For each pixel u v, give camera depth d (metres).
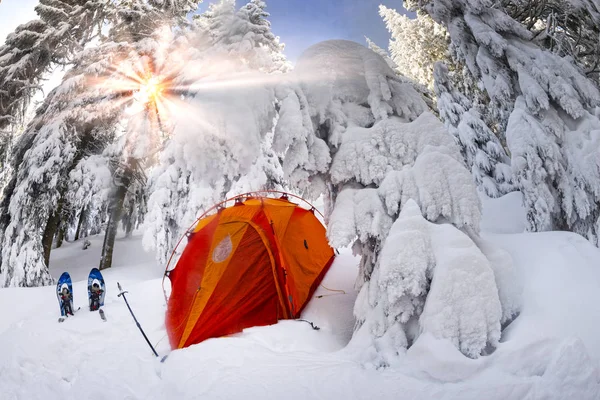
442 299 3.74
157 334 5.65
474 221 4.48
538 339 3.50
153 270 11.97
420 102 5.76
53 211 14.23
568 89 7.09
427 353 3.55
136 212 18.48
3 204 13.91
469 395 3.06
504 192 10.42
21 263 11.77
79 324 5.83
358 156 5.12
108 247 13.96
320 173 5.41
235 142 5.25
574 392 2.94
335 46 5.97
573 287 4.02
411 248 4.03
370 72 5.63
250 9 8.61
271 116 5.65
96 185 13.40
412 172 4.77
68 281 6.50
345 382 3.45
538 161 6.66
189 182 10.64
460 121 11.89
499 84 7.93
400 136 5.17
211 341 4.83
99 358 4.66
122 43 13.66
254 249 6.08
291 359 4.11
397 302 4.08
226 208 7.05
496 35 8.09
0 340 5.70
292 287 6.24
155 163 14.26
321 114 5.40
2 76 14.11
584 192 6.42
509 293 4.13
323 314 5.98
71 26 15.03
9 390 4.36
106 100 13.71
